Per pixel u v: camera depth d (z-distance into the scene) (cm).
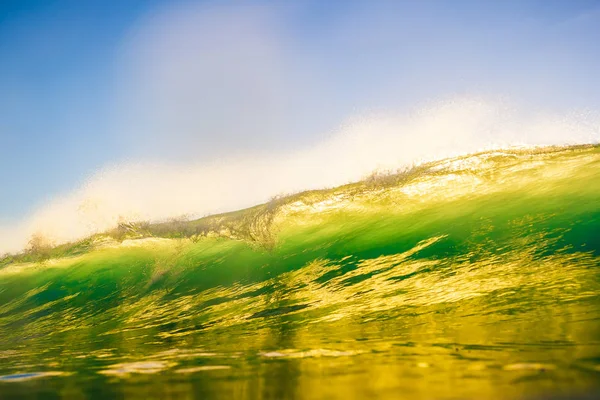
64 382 512
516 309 625
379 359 504
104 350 716
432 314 675
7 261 1530
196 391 445
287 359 543
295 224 1311
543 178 1128
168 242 1402
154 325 914
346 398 397
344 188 1382
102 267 1366
